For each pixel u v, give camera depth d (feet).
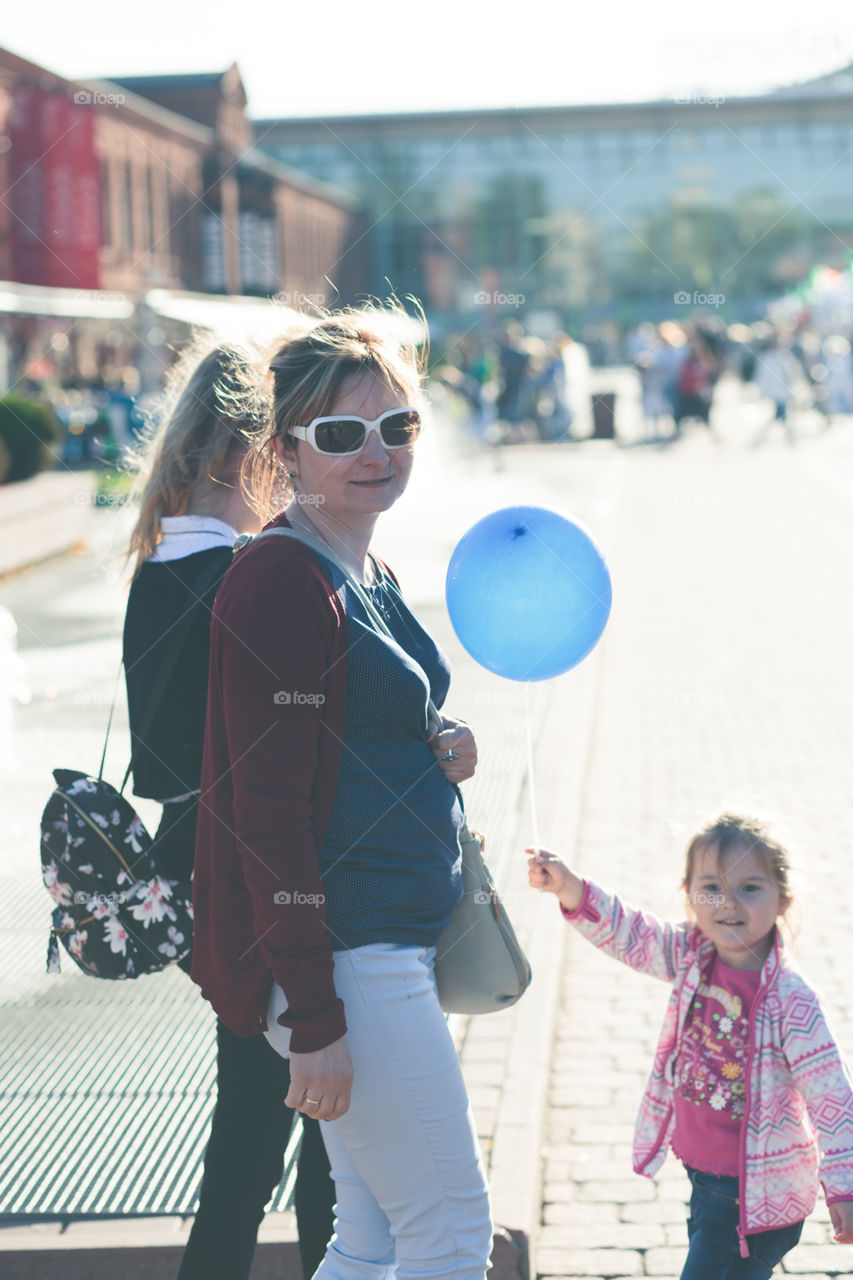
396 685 10.48
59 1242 14.85
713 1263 12.04
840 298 195.42
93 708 38.29
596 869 26.76
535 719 37.99
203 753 11.60
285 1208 15.47
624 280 390.83
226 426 12.83
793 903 12.56
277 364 10.82
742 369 164.14
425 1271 10.44
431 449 95.25
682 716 38.73
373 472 10.69
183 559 12.76
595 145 387.55
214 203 218.59
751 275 392.06
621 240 389.39
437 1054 10.43
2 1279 14.67
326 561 10.50
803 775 32.65
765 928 12.22
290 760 9.90
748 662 44.91
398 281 386.73
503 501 85.51
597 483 96.32
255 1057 11.64
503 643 12.27
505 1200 14.99
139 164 208.64
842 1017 20.04
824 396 137.90
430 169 385.70
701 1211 12.27
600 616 12.26
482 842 11.68
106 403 109.09
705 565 63.05
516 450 128.47
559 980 22.20
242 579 10.20
